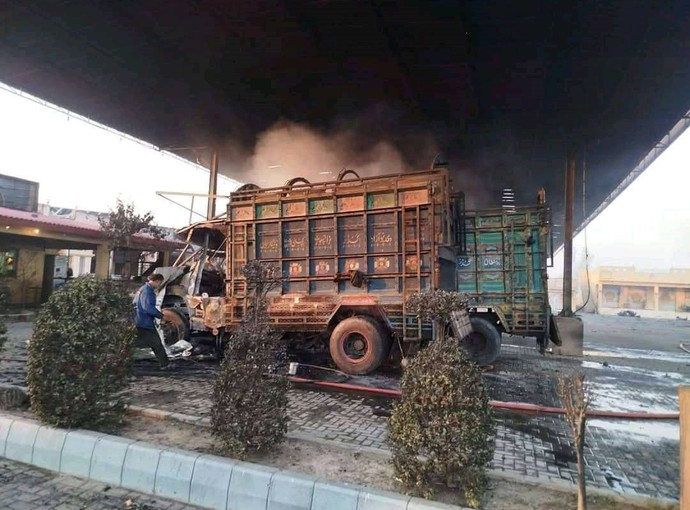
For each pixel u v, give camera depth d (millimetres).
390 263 6484
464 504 2555
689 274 43438
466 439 2574
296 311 6867
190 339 8328
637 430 4402
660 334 15836
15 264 15023
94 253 18203
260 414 3154
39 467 3346
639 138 13820
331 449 3371
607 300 44062
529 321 7895
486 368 7508
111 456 3154
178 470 2953
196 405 4789
